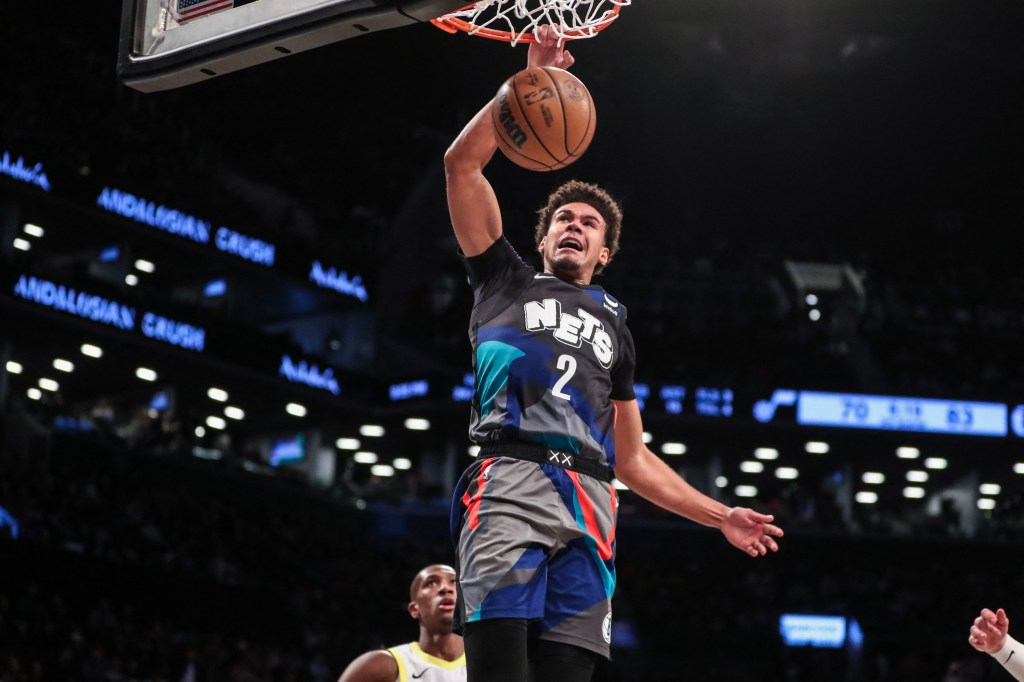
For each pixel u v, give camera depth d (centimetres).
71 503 2323
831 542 3050
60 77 3016
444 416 3225
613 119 3822
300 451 3347
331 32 379
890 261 3825
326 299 3262
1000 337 3438
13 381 2983
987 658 2356
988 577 2975
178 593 2261
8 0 3181
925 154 3847
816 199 3931
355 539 3003
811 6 3441
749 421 3134
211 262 3042
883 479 3412
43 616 1958
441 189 3750
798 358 3231
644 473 373
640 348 3225
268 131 3575
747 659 2583
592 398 325
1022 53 3453
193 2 416
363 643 2495
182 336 2912
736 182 3906
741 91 3756
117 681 1872
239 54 400
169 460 2702
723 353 3241
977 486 3328
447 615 668
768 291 3600
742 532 372
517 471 311
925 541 3042
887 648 2544
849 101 3756
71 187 2733
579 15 426
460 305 3388
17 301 2603
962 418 3184
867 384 3198
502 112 338
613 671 2344
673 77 3766
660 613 2684
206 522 2627
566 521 307
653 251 3656
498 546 300
